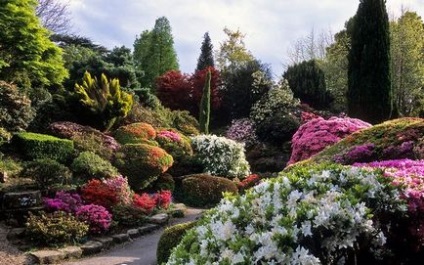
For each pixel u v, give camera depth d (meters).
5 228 7.26
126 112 13.52
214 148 13.95
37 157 9.72
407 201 2.95
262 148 17.14
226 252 2.33
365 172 2.85
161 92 22.64
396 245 2.99
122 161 10.98
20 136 9.88
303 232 2.25
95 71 16.50
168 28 30.75
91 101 12.80
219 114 22.17
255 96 20.59
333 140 10.44
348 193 2.58
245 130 18.45
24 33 10.59
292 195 2.61
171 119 17.66
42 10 21.62
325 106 20.75
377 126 7.06
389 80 13.63
